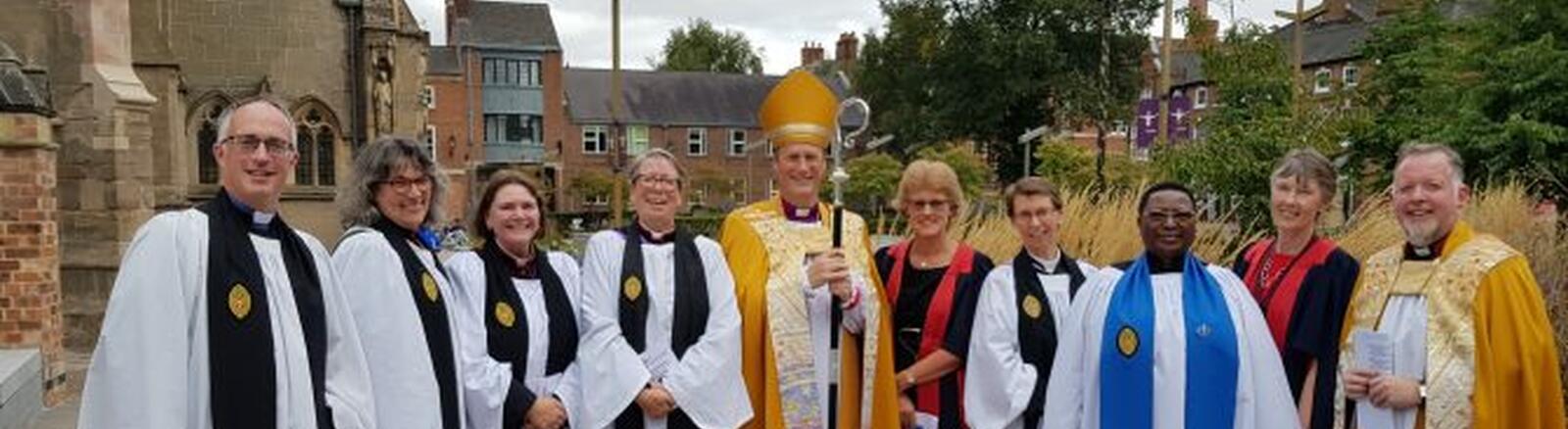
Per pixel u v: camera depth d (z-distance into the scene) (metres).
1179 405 3.90
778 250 4.70
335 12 17.12
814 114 4.74
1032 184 4.69
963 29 34.34
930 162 4.91
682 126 52.56
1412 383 3.74
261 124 3.18
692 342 4.38
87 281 10.86
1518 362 3.64
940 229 4.77
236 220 3.17
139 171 11.30
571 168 50.94
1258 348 3.98
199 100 15.66
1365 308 3.94
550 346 4.26
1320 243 4.26
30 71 8.05
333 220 16.67
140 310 2.93
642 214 4.53
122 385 2.89
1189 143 12.00
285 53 16.53
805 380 4.55
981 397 4.47
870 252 4.88
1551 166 11.70
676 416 4.32
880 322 4.62
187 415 2.98
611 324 4.29
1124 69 34.22
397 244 3.77
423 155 3.88
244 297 3.07
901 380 4.70
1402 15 17.44
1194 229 4.14
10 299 7.64
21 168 7.61
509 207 4.21
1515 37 12.99
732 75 55.31
